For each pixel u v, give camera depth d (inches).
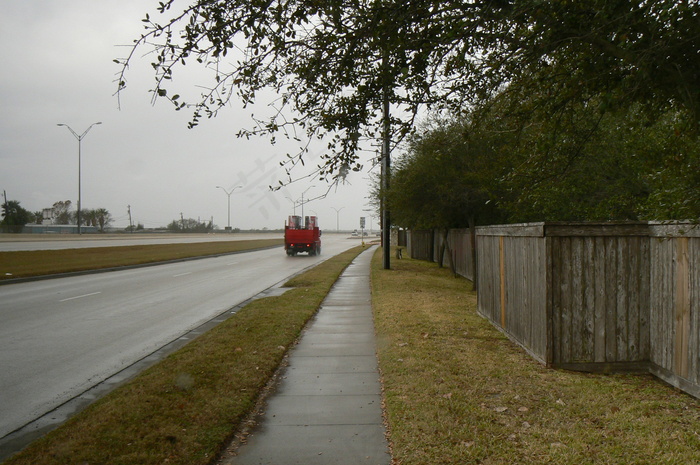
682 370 223.9
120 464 160.7
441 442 171.9
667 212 227.6
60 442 177.2
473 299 545.0
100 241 2327.8
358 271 957.8
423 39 182.7
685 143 193.5
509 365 267.1
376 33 178.7
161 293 644.1
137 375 268.8
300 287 674.8
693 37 148.6
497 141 395.9
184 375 254.8
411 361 274.8
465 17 184.5
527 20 180.7
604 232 259.0
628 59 161.5
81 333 393.4
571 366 259.6
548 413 197.0
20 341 365.1
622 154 379.6
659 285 245.1
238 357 290.5
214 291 663.8
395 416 195.6
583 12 168.4
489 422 188.4
